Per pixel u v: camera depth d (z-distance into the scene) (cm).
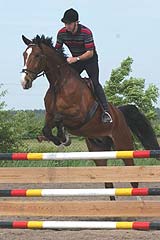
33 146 2302
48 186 1712
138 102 2469
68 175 892
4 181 912
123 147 1220
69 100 1081
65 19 1109
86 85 1127
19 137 2295
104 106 1135
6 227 880
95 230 952
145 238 872
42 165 2020
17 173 907
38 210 901
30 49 1080
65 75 1093
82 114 1104
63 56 1105
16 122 2302
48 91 1104
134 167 870
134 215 868
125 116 1260
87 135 1173
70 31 1117
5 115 2303
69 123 1109
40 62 1076
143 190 856
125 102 2466
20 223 873
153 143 1279
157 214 861
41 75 1103
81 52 1137
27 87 1075
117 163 1908
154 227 828
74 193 877
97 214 881
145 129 1277
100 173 881
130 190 862
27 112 2348
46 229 965
